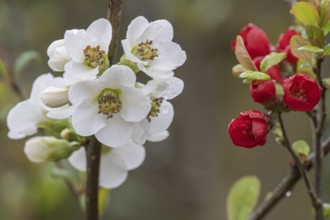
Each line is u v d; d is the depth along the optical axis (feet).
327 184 3.80
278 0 4.35
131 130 1.85
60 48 1.84
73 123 1.83
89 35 1.83
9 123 2.05
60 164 2.47
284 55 1.93
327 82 1.96
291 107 1.86
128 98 1.83
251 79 1.91
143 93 1.82
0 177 4.05
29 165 3.97
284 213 4.04
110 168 2.14
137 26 1.86
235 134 1.87
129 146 2.13
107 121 1.84
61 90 1.86
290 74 2.09
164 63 1.86
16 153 4.06
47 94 1.86
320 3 1.96
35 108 2.05
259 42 2.12
